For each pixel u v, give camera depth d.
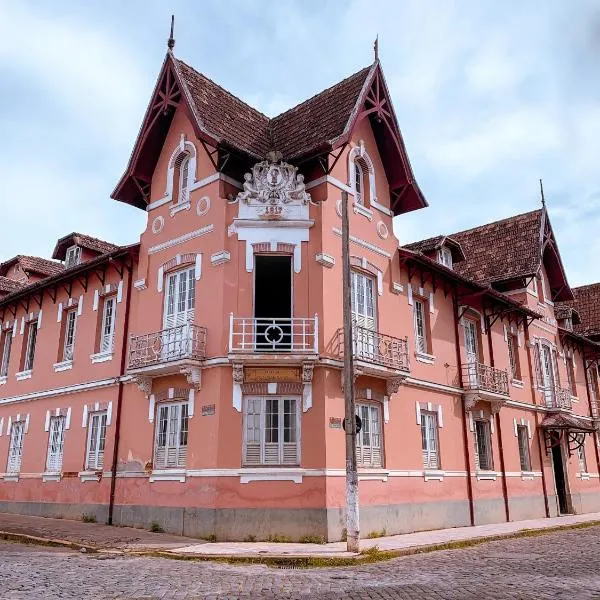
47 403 21.77
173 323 17.48
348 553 12.60
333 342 16.08
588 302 35.44
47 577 9.84
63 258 25.25
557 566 11.73
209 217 17.17
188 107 17.55
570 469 27.62
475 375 21.39
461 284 21.94
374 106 18.98
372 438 17.03
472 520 20.27
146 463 16.94
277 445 15.37
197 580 9.83
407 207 20.00
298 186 17.08
